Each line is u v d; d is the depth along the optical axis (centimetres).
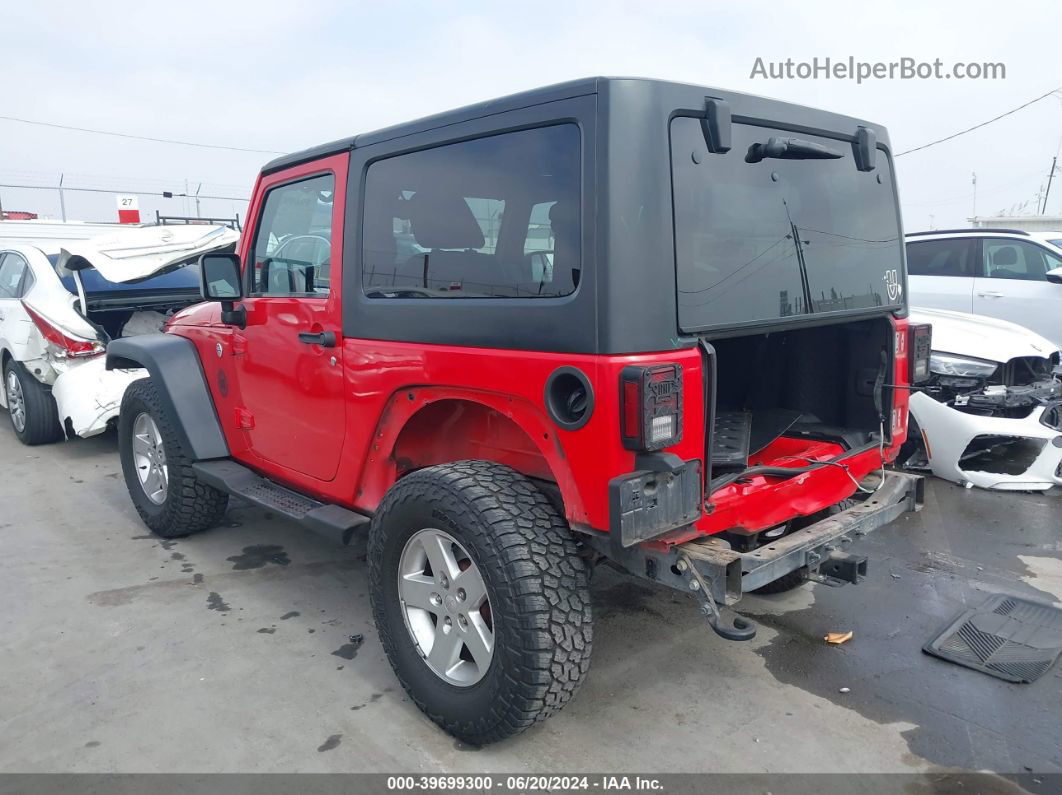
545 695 239
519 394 243
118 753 267
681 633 348
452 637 265
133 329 714
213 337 417
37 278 661
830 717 285
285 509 348
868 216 319
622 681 310
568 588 240
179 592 397
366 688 307
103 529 490
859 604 374
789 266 274
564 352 229
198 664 326
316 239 336
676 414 225
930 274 813
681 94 233
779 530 308
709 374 236
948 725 279
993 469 542
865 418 326
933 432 530
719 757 263
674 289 228
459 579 258
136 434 472
